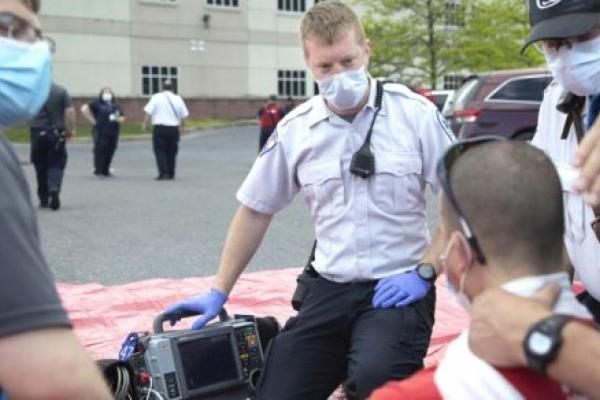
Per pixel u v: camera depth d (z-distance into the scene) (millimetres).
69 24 31359
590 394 1340
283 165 3172
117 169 16031
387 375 2703
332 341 3012
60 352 1443
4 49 1889
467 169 1527
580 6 2461
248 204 3232
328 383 3021
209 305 3201
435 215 8648
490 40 28859
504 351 1415
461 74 31047
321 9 2936
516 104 12508
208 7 34312
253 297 5293
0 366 1406
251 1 35312
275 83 36406
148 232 8102
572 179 1758
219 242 7582
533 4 2600
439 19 28938
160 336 3033
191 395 3010
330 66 2877
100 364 2855
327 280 3062
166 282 5633
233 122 33656
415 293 2828
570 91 2662
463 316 4777
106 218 9031
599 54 2518
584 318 1484
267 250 7230
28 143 23250
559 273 1520
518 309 1417
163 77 33719
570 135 2746
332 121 3012
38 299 1432
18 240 1432
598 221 2500
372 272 2965
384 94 3031
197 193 11641
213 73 34844
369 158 2941
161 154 13781
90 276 6199
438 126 3010
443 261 1623
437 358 4023
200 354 3084
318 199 3047
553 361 1345
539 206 1473
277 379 2984
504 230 1478
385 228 2979
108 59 32281
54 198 9688
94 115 14117
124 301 5180
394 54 28984
